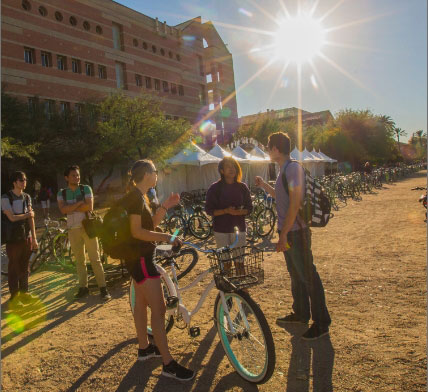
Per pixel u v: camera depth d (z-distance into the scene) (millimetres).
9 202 4523
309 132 47938
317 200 3125
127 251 2719
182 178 22125
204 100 49719
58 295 4977
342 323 3408
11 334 3732
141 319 2996
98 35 34188
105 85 34406
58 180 28188
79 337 3557
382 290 4180
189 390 2566
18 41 27516
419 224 8297
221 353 3062
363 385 2436
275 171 28484
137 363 2992
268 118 45188
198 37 48625
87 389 2670
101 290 4680
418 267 4922
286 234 3104
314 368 2699
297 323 3486
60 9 30875
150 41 40625
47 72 29406
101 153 24328
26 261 4691
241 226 4168
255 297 4305
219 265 2750
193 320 3783
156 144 22922
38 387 2730
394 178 29234
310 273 3199
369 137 48719
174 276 3332
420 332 3088
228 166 4074
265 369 2432
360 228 8438
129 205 2672
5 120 21281
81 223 4688
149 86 40562
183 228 9148
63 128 25312
